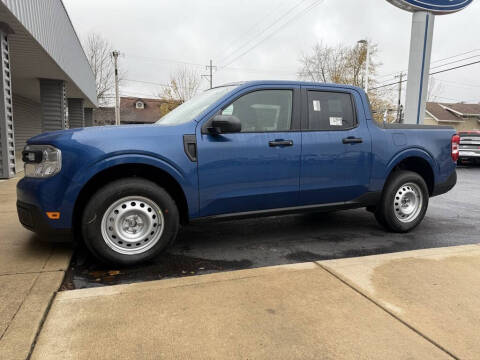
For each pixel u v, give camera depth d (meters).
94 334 2.10
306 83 3.99
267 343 2.04
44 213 3.02
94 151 3.02
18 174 9.61
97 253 3.11
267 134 3.68
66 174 2.99
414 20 13.74
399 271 3.09
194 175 3.37
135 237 3.25
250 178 3.61
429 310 2.43
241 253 3.78
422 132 4.56
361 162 4.14
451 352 1.99
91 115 32.12
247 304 2.48
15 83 15.66
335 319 2.30
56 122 14.94
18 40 9.10
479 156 14.79
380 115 36.12
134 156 3.12
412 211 4.56
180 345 2.01
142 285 2.75
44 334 2.09
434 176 4.65
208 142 3.42
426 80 13.93
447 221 5.34
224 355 1.93
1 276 2.90
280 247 3.99
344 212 5.84
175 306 2.44
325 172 3.96
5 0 6.89
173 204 3.33
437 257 3.44
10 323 2.18
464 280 2.92
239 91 3.65
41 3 9.58
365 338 2.11
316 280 2.88
